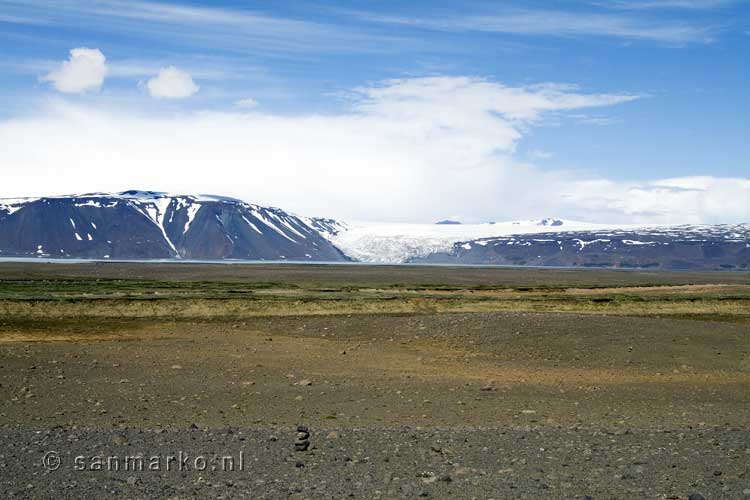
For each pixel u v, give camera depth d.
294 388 25.47
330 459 14.99
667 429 18.84
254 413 20.98
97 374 27.52
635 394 25.78
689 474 14.09
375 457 15.22
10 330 42.66
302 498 12.26
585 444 16.67
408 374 29.36
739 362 33.22
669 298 74.25
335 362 32.19
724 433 18.17
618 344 36.16
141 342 37.53
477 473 14.02
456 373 29.97
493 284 135.00
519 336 37.56
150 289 87.50
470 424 19.77
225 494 12.41
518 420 20.50
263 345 37.16
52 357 31.25
